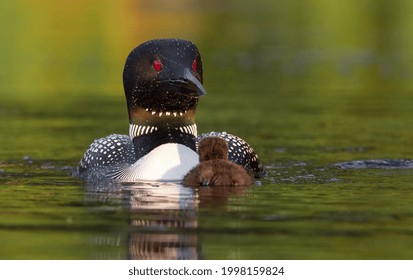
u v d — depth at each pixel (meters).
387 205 10.25
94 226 9.26
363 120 18.02
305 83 23.86
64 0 40.97
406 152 14.52
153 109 11.73
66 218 9.61
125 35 32.66
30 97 21.30
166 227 9.20
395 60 28.14
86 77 24.81
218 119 18.14
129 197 10.64
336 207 10.13
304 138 16.00
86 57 28.47
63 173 12.62
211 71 26.05
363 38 33.00
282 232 9.02
